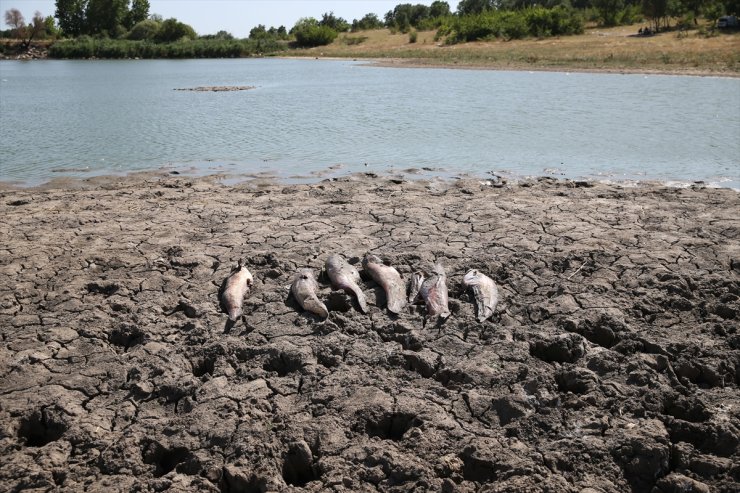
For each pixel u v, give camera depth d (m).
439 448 5.56
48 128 23.12
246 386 6.43
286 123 23.64
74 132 22.16
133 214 11.80
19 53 89.56
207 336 7.35
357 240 10.11
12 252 9.74
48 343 7.18
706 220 10.95
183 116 25.94
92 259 9.44
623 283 8.48
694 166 15.69
